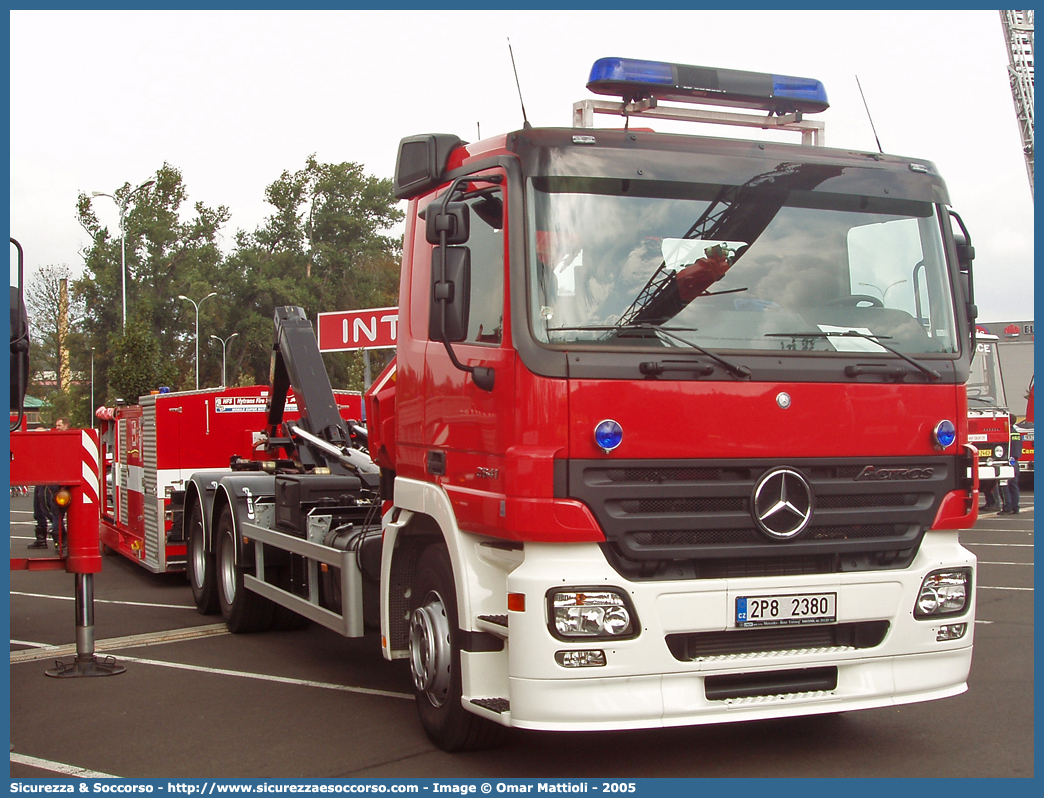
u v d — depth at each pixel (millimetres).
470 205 5168
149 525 11945
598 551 4480
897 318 5078
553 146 4734
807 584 4664
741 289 4816
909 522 4945
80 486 7188
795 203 5031
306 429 9125
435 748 5434
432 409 5422
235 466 10180
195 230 82000
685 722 4492
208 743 5578
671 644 4531
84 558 7254
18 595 11438
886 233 5172
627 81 5516
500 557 4852
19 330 6621
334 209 78125
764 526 4629
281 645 8383
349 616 6430
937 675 4941
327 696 6613
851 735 5574
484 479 4816
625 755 5266
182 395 11625
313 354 9477
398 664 7633
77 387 76812
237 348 78312
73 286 77812
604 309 4613
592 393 4469
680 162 4902
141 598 10969
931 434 4996
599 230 4707
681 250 4789
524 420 4484
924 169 5387
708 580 4535
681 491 4535
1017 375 22578
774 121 6000
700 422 4582
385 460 6422
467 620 4910
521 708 4441
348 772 5059
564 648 4395
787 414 4711
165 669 7457
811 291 4922
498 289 4812
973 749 5301
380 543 6402
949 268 5262
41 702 6500
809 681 4754
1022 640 8086
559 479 4418
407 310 5910
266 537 8109
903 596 4855
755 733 5633
